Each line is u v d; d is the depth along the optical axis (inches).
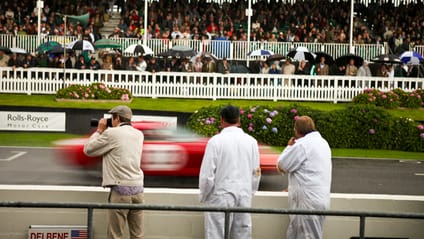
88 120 1246.9
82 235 455.2
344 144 1171.3
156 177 795.4
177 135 760.3
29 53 1624.0
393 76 1611.7
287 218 461.7
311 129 434.0
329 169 428.5
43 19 1834.4
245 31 1904.5
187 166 730.2
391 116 1179.3
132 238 440.8
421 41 1872.5
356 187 802.8
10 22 1792.6
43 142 1130.7
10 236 453.7
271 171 742.5
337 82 1581.0
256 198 458.6
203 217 457.4
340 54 1802.4
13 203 311.3
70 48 1552.7
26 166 886.4
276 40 1803.6
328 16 1971.0
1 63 1582.2
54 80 1558.8
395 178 877.8
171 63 1619.1
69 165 884.0
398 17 1971.0
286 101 1583.4
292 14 1940.2
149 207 317.4
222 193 414.0
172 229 457.1
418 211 462.9
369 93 1505.9
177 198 456.1
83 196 453.7
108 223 440.5
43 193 452.1
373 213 320.8
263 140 1155.3
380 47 1802.4
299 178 424.8
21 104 1353.3
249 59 1780.3
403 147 1167.6
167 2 1945.1
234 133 422.0
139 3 1947.6
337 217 463.8
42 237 451.2
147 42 1761.8
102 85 1461.6
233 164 415.2
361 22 2014.0
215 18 1898.4
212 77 1574.8
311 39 1819.6
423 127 1168.2
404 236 467.5
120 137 430.9
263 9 1964.8
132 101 1477.6
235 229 418.3
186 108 1390.3
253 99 1585.9
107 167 432.5
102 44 1617.9
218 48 1776.6
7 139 1156.5
